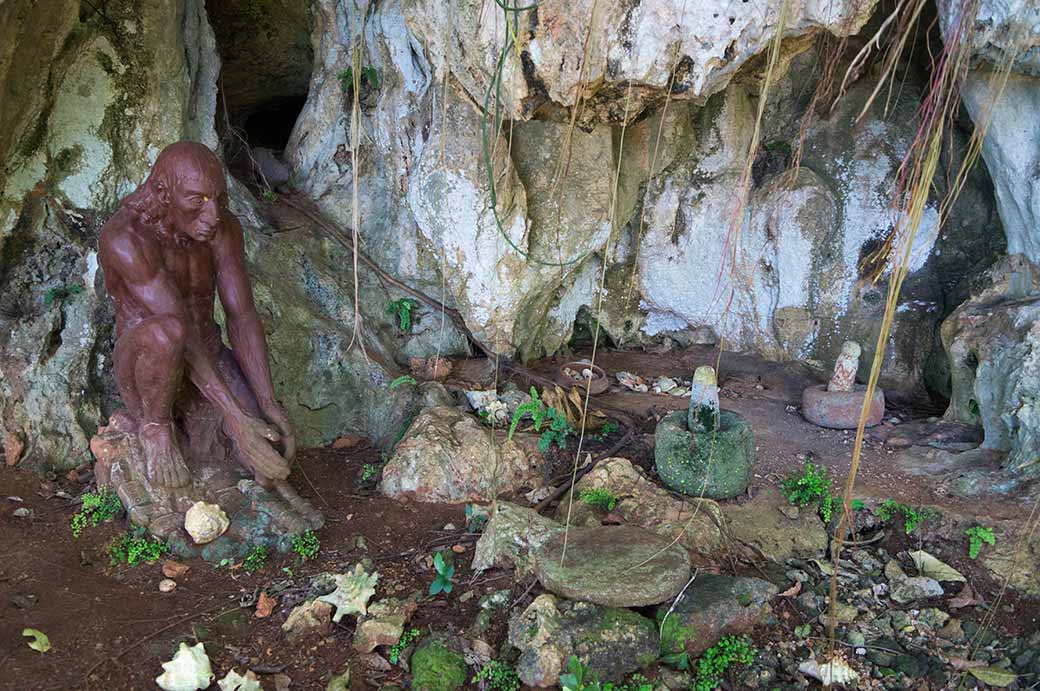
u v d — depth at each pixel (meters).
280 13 6.80
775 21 3.89
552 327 6.50
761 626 3.69
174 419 4.27
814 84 5.84
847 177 5.88
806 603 3.86
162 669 3.24
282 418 4.25
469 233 5.37
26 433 4.56
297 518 4.12
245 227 5.54
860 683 3.48
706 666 3.40
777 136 6.08
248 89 7.36
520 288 5.63
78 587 3.66
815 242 5.95
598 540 3.80
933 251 5.72
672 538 3.97
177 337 3.82
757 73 4.48
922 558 4.17
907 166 5.64
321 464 4.98
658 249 6.50
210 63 5.68
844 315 6.05
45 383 4.59
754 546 4.20
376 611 3.53
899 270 2.26
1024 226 4.91
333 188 6.20
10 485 4.38
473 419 4.96
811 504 4.52
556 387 5.43
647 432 5.28
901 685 3.48
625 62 3.92
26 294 4.73
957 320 5.15
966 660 3.61
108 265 3.90
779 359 6.41
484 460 4.61
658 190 6.30
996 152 4.81
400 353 6.05
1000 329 4.88
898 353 5.92
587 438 5.16
